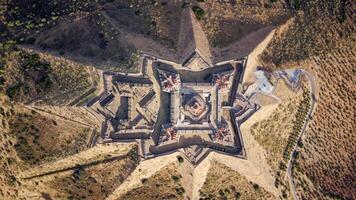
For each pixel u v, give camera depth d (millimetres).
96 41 114062
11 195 118188
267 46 118188
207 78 111562
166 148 109312
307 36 122938
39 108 111625
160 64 111188
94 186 114312
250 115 111562
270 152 117500
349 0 127812
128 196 114750
